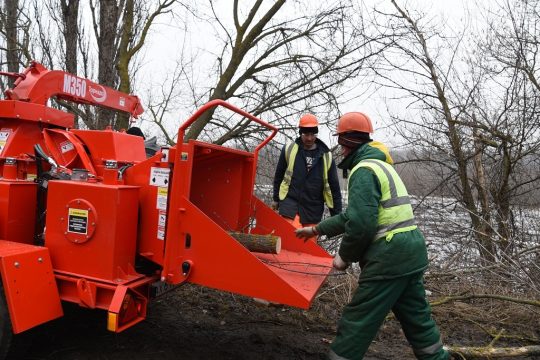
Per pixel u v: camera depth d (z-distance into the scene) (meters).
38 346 3.59
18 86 4.12
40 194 3.68
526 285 5.41
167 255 3.10
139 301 3.22
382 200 2.91
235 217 4.07
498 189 8.11
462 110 8.16
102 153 3.57
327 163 4.79
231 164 4.11
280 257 3.89
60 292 3.26
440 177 9.04
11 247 3.13
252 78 8.90
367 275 2.89
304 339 4.20
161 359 3.56
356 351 2.89
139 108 5.26
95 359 3.46
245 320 4.54
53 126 4.10
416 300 3.09
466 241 6.89
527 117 7.82
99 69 7.82
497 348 3.79
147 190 3.29
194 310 4.70
